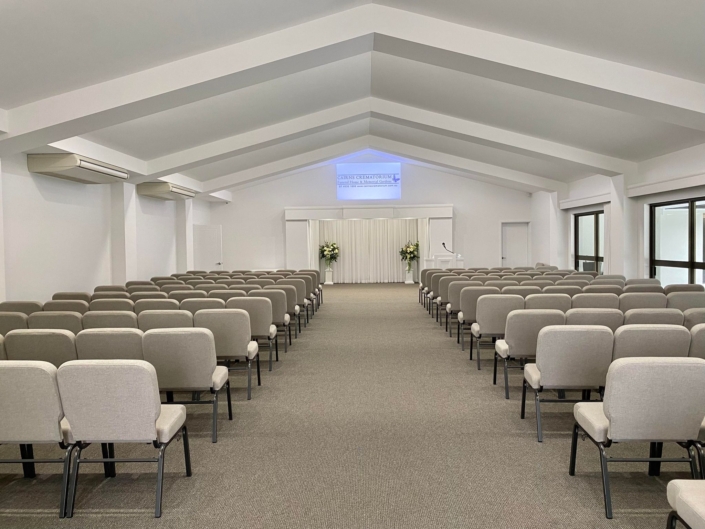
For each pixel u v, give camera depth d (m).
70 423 2.62
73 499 2.70
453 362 6.15
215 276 9.96
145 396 2.59
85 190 9.09
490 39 5.66
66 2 3.91
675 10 4.29
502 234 17.30
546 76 5.68
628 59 5.44
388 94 9.14
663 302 5.42
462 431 3.88
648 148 8.68
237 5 4.79
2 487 3.05
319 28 5.68
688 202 8.84
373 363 6.13
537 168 12.80
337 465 3.28
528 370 3.85
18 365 2.54
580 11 4.70
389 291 14.86
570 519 2.60
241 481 3.06
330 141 12.84
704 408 2.50
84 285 9.04
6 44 4.25
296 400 4.71
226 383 4.18
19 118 5.62
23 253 7.43
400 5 5.58
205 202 16.75
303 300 8.36
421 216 16.83
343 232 17.53
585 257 13.52
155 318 4.48
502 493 2.88
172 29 4.87
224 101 7.56
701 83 5.57
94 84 5.57
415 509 2.70
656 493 2.88
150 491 2.96
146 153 8.88
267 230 17.33
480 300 5.36
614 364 2.51
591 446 3.58
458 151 12.81
